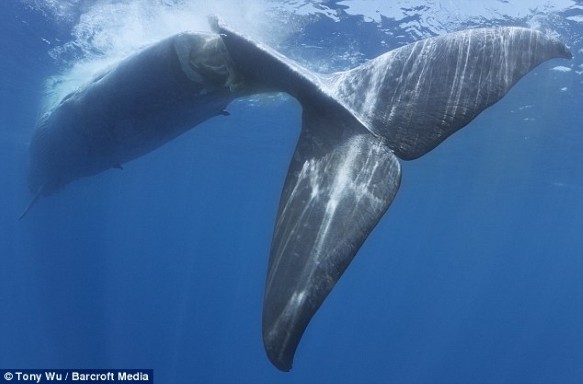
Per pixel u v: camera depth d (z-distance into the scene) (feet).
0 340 139.03
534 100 58.54
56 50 51.29
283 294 12.55
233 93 19.33
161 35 43.34
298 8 40.11
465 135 74.54
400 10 40.37
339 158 15.23
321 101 16.25
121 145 25.29
